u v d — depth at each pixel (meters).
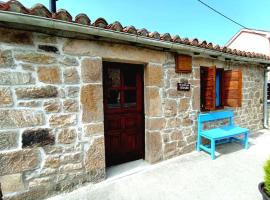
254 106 5.11
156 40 2.63
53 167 2.26
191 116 3.59
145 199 2.23
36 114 2.12
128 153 3.29
